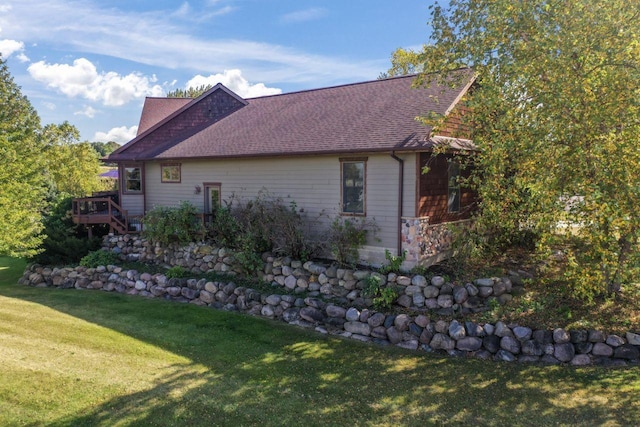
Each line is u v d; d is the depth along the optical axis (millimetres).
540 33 7340
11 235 9875
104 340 8859
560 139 6980
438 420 5855
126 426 5691
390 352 8320
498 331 8039
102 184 33062
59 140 26875
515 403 6273
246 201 14469
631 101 6441
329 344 8734
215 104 19922
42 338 8953
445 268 10711
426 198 11008
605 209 6391
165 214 14633
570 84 6824
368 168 11469
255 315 10609
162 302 11914
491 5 8227
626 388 6559
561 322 8141
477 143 8633
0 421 5785
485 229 11531
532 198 7664
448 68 9477
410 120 11680
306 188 12914
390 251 11188
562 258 10758
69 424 5734
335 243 11281
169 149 17141
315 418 5914
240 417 5922
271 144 13719
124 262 15008
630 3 6559
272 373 7379
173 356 8094
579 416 5863
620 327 7773
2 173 9750
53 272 14469
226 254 12938
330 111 14984
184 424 5734
